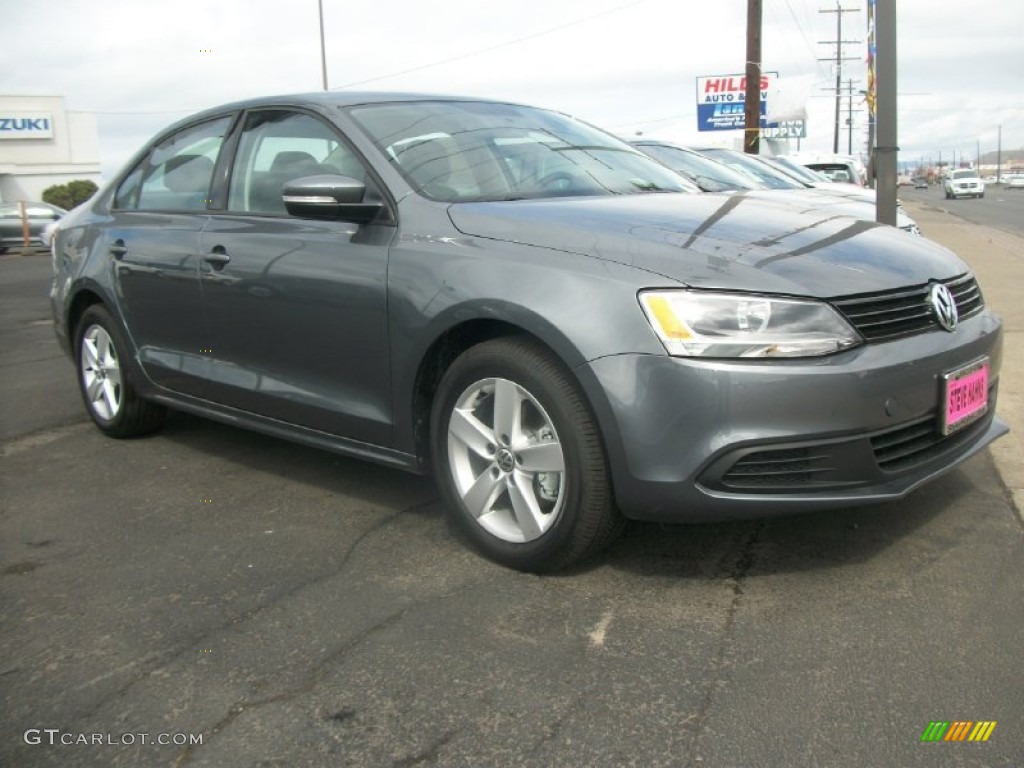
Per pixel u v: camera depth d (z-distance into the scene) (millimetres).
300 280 3768
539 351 3082
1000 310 8250
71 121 47438
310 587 3254
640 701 2502
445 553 3482
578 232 3174
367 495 4152
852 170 17406
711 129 32781
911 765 2209
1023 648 2680
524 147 4109
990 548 3322
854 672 2592
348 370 3684
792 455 2842
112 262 4852
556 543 3115
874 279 3041
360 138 3840
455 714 2484
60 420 5703
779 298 2842
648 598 3057
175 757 2361
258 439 5121
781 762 2238
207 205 4445
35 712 2574
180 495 4258
